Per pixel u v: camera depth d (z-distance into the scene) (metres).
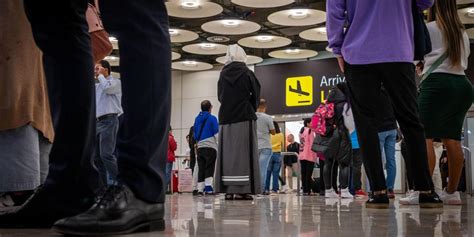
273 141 9.00
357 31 2.70
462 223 1.57
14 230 1.33
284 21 8.89
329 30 2.78
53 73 1.37
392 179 5.28
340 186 5.79
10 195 2.12
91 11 1.81
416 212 2.21
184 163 13.41
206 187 7.62
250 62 12.46
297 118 12.26
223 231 1.28
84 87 1.37
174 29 9.75
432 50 3.07
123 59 1.25
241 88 4.77
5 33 1.84
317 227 1.43
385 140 5.30
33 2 1.35
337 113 5.86
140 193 1.20
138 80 1.24
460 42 3.04
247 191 4.70
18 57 1.86
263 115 6.80
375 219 1.76
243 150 4.74
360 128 2.71
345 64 2.76
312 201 4.18
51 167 1.40
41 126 1.92
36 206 1.38
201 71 14.38
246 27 9.32
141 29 1.25
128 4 1.25
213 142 7.62
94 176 1.42
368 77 2.68
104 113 5.15
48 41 1.36
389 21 2.63
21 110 1.85
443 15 3.05
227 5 9.76
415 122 2.65
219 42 11.91
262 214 2.11
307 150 8.21
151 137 1.23
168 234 1.17
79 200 1.39
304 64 12.30
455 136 3.07
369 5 2.66
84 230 1.08
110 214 1.12
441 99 3.03
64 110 1.36
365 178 7.77
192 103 14.40
